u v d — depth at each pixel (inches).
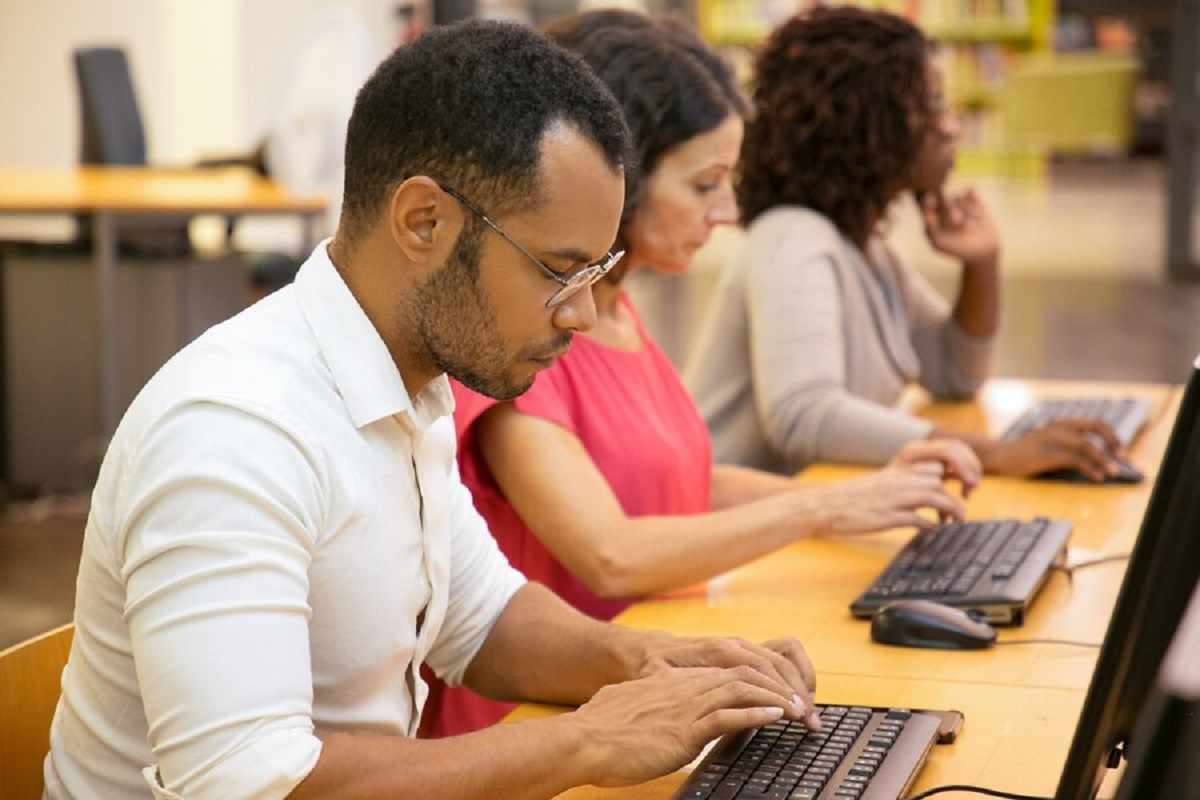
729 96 90.4
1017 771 60.8
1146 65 617.6
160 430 51.8
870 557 92.5
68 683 58.1
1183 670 43.8
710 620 81.3
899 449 107.9
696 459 93.2
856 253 121.5
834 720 62.8
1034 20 561.6
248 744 49.7
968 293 132.3
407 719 61.6
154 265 235.1
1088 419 110.1
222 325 55.7
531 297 53.9
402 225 53.9
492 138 52.3
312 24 219.5
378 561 56.1
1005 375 276.8
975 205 131.8
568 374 87.7
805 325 112.4
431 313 55.0
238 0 347.9
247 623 50.3
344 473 54.6
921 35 118.8
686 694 58.1
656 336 324.2
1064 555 89.6
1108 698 49.7
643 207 87.4
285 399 53.6
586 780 55.9
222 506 50.9
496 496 84.8
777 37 120.0
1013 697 69.2
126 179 255.0
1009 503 102.7
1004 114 572.1
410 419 56.7
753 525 83.7
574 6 357.7
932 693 69.8
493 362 55.2
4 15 346.3
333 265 56.9
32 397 236.1
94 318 233.3
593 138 53.4
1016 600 78.6
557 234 53.1
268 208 222.1
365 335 55.6
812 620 81.0
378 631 56.8
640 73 85.5
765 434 117.6
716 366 119.6
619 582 81.8
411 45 54.9
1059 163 617.0
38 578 193.8
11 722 64.1
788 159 118.8
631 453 88.0
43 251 234.8
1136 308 340.2
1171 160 375.6
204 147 350.3
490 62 53.1
